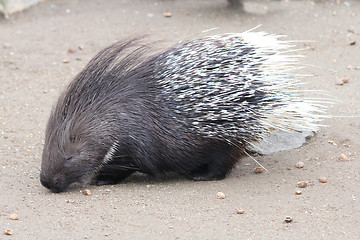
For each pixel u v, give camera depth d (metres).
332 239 9.16
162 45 19.11
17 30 22.30
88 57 19.62
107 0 25.73
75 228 9.62
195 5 24.66
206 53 11.55
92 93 11.37
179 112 11.34
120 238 9.28
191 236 9.28
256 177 11.91
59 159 11.01
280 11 23.47
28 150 13.36
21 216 10.10
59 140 11.05
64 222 9.84
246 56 11.59
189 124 11.36
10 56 19.64
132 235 9.37
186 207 10.41
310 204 10.45
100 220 9.90
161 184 11.84
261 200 10.68
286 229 9.49
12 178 11.92
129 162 11.62
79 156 11.12
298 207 10.34
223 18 22.77
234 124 11.43
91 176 11.45
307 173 11.88
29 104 16.09
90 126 11.16
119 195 11.06
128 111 11.32
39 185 11.66
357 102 15.14
